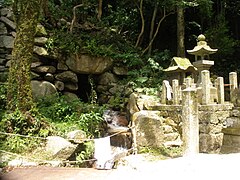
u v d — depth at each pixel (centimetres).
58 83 947
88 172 458
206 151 625
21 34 600
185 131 552
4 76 902
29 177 424
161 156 595
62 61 961
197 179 397
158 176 425
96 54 1002
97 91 1045
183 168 457
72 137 581
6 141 553
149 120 663
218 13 1484
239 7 1477
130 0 1249
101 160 609
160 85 976
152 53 1376
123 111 908
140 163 520
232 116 654
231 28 1570
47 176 430
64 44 960
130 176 433
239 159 495
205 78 655
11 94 599
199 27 1430
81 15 1213
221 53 1345
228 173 411
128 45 1188
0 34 957
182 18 1220
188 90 552
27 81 600
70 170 469
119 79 1053
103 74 1038
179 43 1215
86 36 1070
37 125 589
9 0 975
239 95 664
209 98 654
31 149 548
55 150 534
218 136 627
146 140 652
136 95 872
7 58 946
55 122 680
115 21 1248
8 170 460
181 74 840
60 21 1097
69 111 756
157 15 1402
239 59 1460
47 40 929
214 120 625
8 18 959
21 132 573
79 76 1069
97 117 714
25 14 602
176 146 659
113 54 1039
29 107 598
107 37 1146
